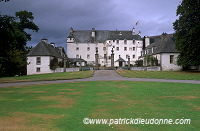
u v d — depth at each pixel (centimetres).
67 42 6925
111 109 753
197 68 4103
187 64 3300
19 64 3803
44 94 1158
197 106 803
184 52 3309
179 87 1438
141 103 864
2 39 2364
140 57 6375
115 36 6956
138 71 3609
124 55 6788
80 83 1839
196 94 1111
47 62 4675
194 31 3038
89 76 2683
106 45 6881
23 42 4538
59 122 591
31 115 673
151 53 4828
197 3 3203
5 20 2333
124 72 3362
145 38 6719
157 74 2903
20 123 585
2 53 2647
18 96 1089
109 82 1905
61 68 4472
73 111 725
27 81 2211
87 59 6944
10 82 2112
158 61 4256
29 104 861
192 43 3145
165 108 768
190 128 537
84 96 1063
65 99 978
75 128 537
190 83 1717
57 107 795
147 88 1389
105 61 6825
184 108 768
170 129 530
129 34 7169
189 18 3322
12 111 732
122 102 888
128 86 1534
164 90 1279
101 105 825
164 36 4791
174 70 4066
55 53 5291
